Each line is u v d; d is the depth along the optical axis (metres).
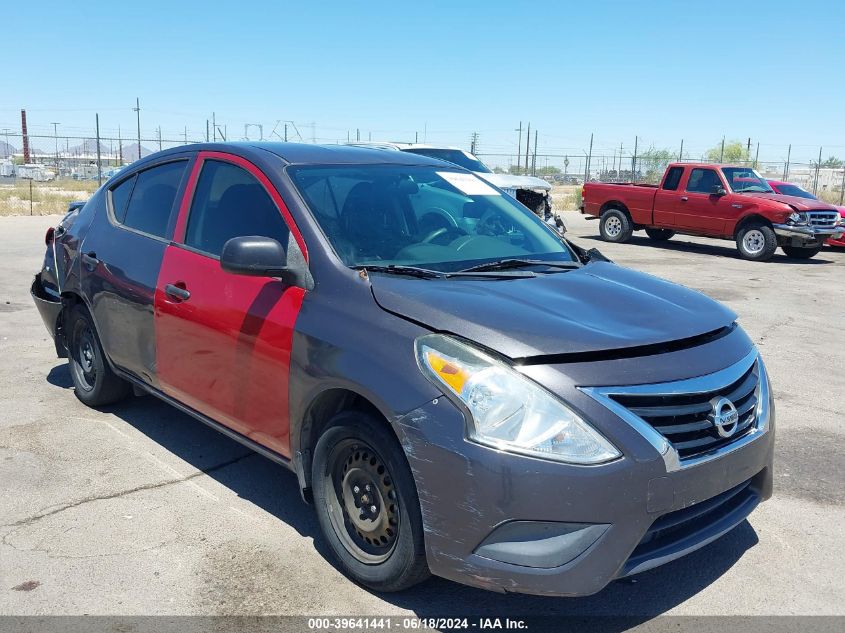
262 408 3.64
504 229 4.23
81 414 5.36
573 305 3.21
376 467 3.13
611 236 18.80
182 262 4.20
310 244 3.55
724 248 18.14
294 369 3.38
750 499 3.27
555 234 4.48
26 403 5.57
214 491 4.20
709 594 3.28
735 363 3.16
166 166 4.75
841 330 8.77
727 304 10.39
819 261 16.27
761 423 3.23
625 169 44.06
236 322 3.72
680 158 42.12
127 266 4.63
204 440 4.93
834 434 5.29
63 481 4.28
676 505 2.81
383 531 3.13
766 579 3.40
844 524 3.95
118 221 4.99
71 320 5.44
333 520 3.35
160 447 4.80
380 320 3.14
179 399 4.34
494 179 13.23
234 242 3.41
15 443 4.81
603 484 2.67
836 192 43.22
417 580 3.05
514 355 2.79
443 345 2.91
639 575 3.43
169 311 4.21
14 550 3.53
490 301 3.13
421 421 2.83
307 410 3.36
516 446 2.70
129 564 3.43
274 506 4.04
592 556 2.69
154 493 4.16
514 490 2.68
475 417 2.74
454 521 2.78
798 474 4.59
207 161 4.38
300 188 3.79
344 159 4.24
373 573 3.17
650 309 3.28
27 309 8.85
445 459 2.77
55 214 25.94
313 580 3.33
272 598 3.19
